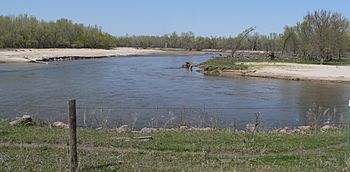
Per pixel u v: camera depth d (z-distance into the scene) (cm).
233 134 1500
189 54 13875
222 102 3175
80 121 2164
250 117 2470
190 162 1071
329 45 8200
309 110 2641
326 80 4962
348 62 7969
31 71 5888
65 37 14250
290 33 9725
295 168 1010
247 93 3781
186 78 5200
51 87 3925
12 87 3878
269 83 4716
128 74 5622
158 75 5562
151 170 980
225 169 1001
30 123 1667
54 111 2542
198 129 1670
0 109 2620
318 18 8544
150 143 1292
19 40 12381
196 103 3089
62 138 1323
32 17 13738
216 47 17650
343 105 3078
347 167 989
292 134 1541
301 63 7519
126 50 15825
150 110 2655
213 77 5422
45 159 1059
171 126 2069
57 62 8481
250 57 9069
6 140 1293
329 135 1502
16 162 1020
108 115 2403
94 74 5516
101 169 974
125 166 1009
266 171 980
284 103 3166
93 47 15425
